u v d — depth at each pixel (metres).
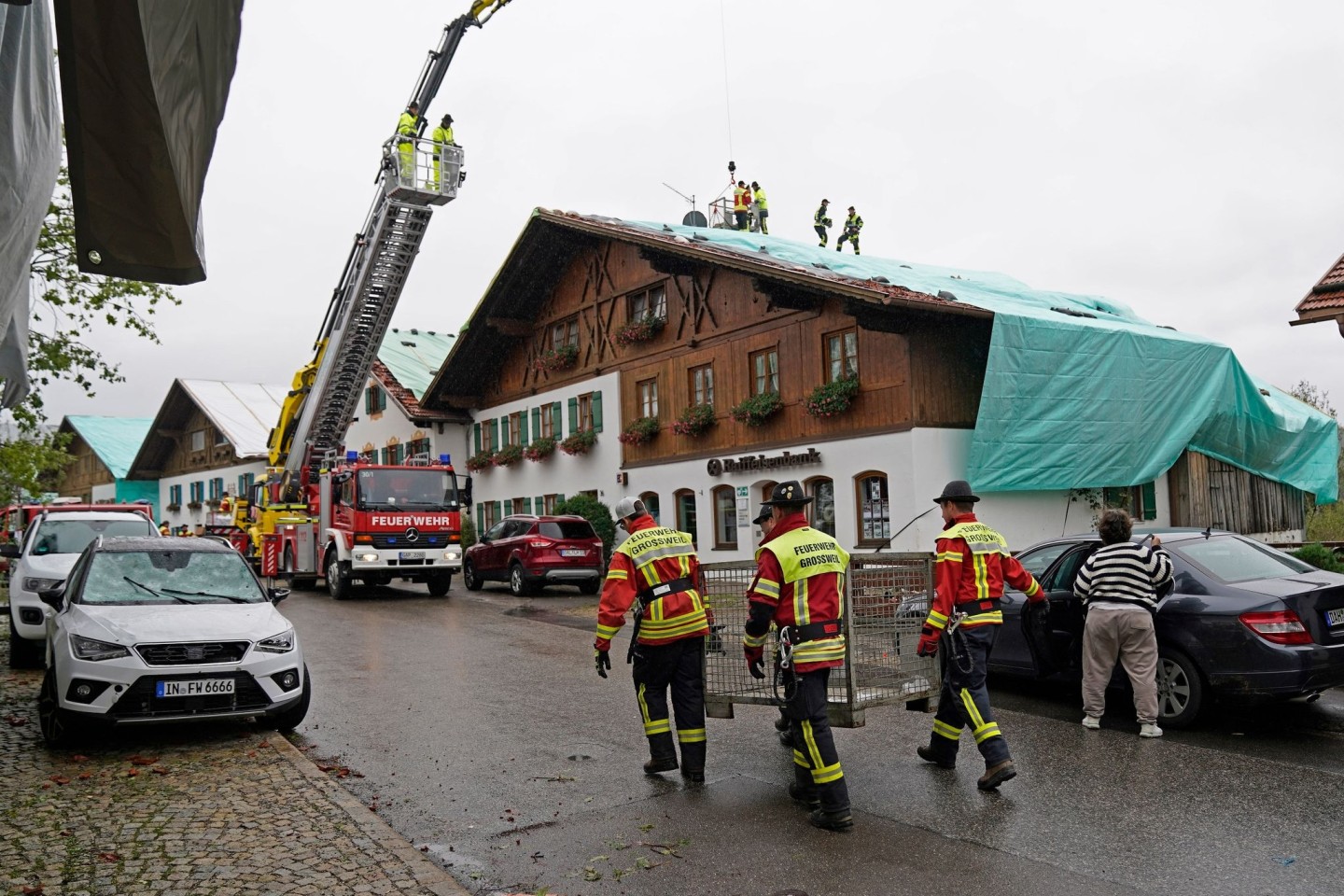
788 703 5.41
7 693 9.75
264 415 45.22
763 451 21.16
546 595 20.92
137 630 7.31
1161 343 19.53
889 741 7.29
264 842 5.18
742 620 6.59
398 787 6.45
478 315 29.55
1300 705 8.30
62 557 12.02
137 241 3.95
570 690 9.76
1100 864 4.68
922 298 17.34
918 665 6.45
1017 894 4.34
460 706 9.04
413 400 33.47
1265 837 5.01
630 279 25.59
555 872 4.83
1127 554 7.31
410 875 4.68
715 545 22.44
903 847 4.98
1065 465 18.42
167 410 48.50
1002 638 8.93
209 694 7.29
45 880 4.64
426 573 20.11
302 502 22.56
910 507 17.83
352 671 11.01
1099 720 7.53
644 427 24.20
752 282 21.59
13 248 3.37
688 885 4.57
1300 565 7.98
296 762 6.87
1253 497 22.36
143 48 3.04
